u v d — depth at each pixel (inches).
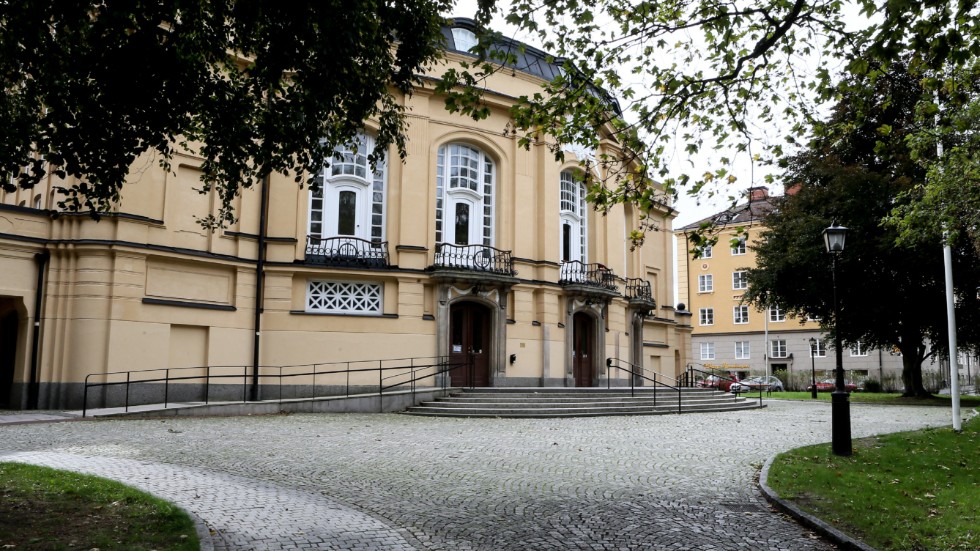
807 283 1109.7
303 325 816.3
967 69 390.3
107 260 708.7
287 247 821.9
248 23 303.3
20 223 689.6
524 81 983.6
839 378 454.3
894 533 265.4
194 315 764.0
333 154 374.0
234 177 366.0
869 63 335.0
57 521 243.0
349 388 821.9
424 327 862.5
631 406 795.4
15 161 335.0
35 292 697.6
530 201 976.9
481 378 906.1
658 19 355.3
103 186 310.7
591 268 1061.1
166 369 709.9
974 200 498.9
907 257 1003.3
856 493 331.0
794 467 392.8
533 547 246.8
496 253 942.4
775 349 2241.6
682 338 1451.8
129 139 309.0
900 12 251.0
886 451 462.9
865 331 1157.1
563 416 726.5
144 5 274.4
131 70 283.4
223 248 794.8
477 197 946.7
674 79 363.6
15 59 305.4
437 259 893.8
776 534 269.3
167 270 751.7
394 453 449.1
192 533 234.4
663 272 1386.6
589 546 248.8
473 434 557.6
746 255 2332.7
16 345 700.0
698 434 575.2
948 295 599.2
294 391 802.8
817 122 383.9
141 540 223.8
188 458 410.0
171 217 756.0
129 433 508.4
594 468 404.2
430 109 904.9
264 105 350.3
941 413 829.2
